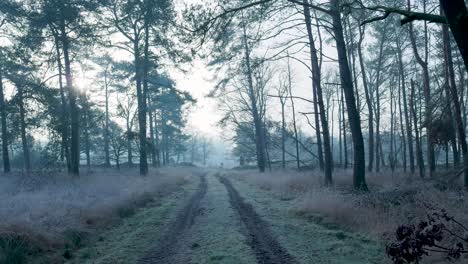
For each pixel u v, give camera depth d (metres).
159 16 24.33
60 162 30.55
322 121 18.64
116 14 25.23
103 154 57.56
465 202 9.45
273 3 11.07
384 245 7.69
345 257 7.16
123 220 11.75
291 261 6.98
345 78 15.99
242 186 23.97
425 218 8.24
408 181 17.25
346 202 11.30
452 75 15.66
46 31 22.75
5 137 25.70
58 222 9.50
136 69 28.20
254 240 8.62
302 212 11.66
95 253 8.12
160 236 9.45
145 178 24.39
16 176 22.42
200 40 9.90
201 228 10.19
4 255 6.94
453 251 5.69
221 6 9.83
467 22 5.12
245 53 11.76
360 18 12.63
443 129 10.34
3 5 20.94
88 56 26.27
